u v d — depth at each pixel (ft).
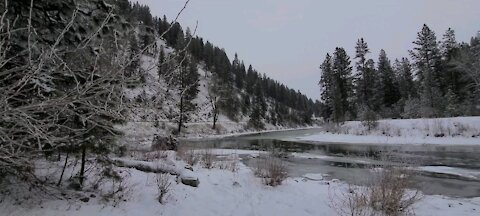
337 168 50.80
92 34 9.39
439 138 96.22
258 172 36.06
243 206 25.30
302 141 114.32
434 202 28.27
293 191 31.32
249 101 280.10
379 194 25.22
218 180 32.17
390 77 178.40
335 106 166.30
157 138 52.80
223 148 83.15
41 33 15.67
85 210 17.90
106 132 18.56
